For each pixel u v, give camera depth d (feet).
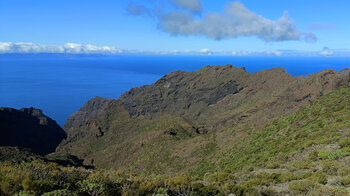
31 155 216.54
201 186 53.93
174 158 269.64
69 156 344.49
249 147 141.08
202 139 287.89
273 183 54.49
